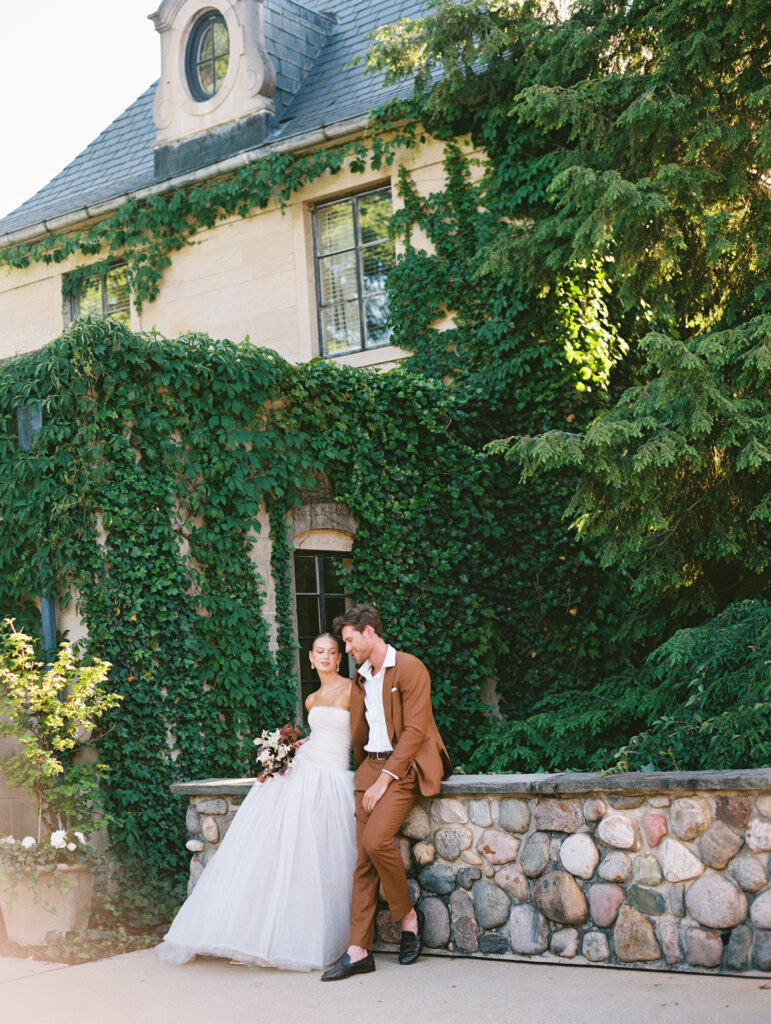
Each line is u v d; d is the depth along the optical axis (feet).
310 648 28.50
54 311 43.16
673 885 15.75
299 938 17.38
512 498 33.01
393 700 17.69
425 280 34.83
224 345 25.99
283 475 26.84
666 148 27.76
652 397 25.38
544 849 16.94
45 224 42.24
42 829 21.98
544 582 32.89
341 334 37.50
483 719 31.71
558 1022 13.74
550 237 30.40
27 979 17.85
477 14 32.27
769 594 29.66
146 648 23.73
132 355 23.99
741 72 27.40
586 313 33.35
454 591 31.07
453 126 34.73
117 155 46.16
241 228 39.19
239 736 25.31
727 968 15.17
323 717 18.81
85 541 23.17
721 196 27.84
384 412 30.17
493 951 17.28
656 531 27.09
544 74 30.58
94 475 23.15
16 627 24.08
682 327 32.55
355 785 17.94
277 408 27.30
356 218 37.42
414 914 17.52
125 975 17.83
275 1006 15.38
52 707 21.21
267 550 27.02
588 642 32.89
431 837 18.10
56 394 23.31
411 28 33.58
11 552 23.91
